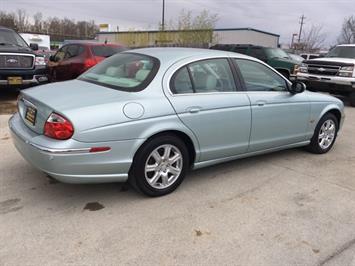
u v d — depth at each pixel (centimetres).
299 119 506
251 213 359
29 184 403
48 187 397
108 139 332
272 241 311
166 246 297
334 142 614
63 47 1066
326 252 299
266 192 411
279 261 285
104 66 440
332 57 1168
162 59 391
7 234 304
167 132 373
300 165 507
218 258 285
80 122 319
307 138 536
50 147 318
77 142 319
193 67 399
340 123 584
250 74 454
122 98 349
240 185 427
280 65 1459
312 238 319
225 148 426
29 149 339
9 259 273
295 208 375
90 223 327
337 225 344
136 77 381
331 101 554
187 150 397
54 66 1057
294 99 493
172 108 368
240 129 432
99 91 368
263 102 452
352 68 1041
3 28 993
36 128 350
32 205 356
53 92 372
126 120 339
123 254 285
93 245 294
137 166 360
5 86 923
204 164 417
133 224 329
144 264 274
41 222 325
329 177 467
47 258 276
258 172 473
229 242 307
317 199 399
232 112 418
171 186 391
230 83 429
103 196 382
